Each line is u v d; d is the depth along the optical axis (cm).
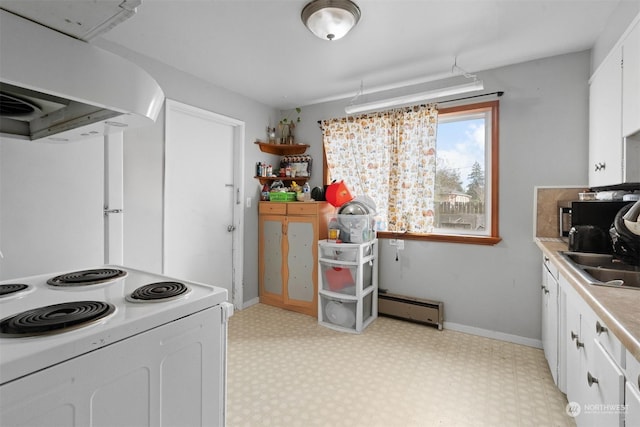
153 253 252
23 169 164
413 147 301
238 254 336
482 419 167
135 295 103
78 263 184
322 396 186
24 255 164
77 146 183
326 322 299
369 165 325
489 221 280
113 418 78
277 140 376
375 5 179
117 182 209
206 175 306
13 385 61
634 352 72
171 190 274
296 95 335
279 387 195
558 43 223
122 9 72
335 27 183
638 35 149
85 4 68
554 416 168
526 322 258
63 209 178
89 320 79
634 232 133
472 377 207
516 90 256
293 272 333
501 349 248
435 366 221
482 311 275
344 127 338
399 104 286
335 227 309
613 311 93
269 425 161
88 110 107
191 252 294
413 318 297
